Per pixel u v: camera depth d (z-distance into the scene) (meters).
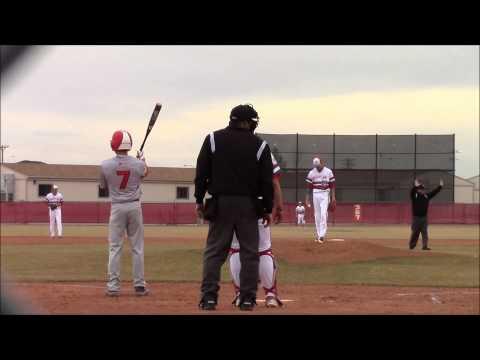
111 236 14.34
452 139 89.50
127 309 11.59
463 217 85.75
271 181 11.05
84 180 103.19
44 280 17.31
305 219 83.06
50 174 101.81
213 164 11.02
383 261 22.86
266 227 11.91
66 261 23.73
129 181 14.30
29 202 81.31
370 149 90.00
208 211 11.07
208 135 11.09
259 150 11.03
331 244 24.30
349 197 90.00
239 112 11.09
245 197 10.99
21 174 100.25
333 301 13.69
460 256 24.48
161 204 79.88
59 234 43.91
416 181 31.84
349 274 19.88
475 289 16.52
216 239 11.18
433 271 20.83
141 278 14.48
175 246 33.25
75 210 80.69
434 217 86.06
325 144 89.44
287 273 20.08
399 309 12.23
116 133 14.38
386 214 84.56
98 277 18.45
